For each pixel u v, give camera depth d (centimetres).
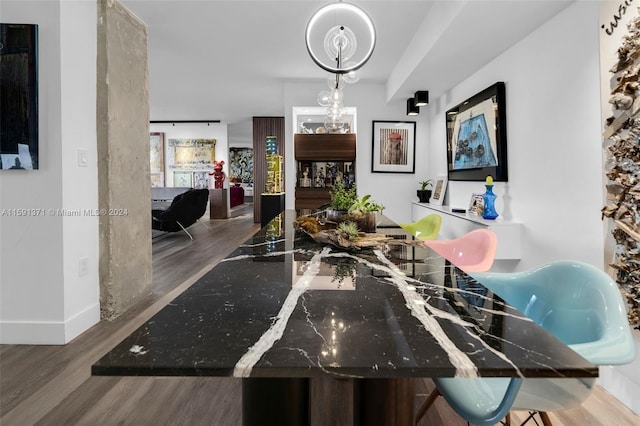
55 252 253
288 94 600
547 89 275
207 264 483
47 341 252
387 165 595
